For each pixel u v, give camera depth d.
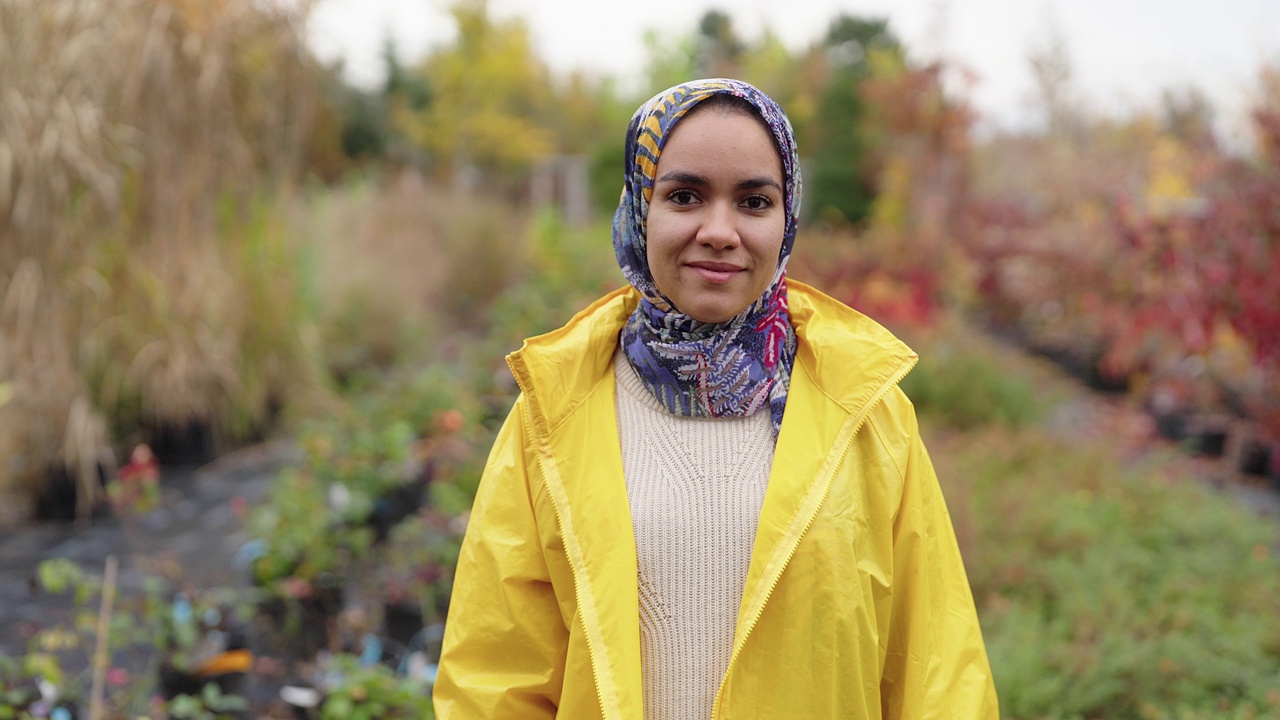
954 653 1.38
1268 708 2.81
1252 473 6.04
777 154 1.33
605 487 1.35
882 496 1.37
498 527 1.41
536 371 1.39
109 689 3.01
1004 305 11.35
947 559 1.42
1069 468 5.04
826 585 1.31
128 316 5.41
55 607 3.88
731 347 1.38
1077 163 10.09
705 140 1.28
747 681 1.32
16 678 2.88
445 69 21.03
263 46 5.89
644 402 1.42
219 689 3.05
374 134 21.28
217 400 6.01
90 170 4.69
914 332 7.39
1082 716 2.90
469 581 1.42
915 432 1.42
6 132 4.54
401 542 4.12
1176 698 2.90
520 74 22.03
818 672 1.30
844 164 18.59
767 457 1.38
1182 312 6.48
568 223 19.53
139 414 5.73
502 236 11.94
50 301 4.74
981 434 5.74
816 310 1.48
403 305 8.66
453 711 1.40
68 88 4.77
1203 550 4.02
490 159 22.34
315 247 7.41
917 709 1.35
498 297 11.16
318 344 6.91
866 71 23.39
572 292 9.48
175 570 3.77
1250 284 5.84
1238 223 5.98
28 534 4.79
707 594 1.35
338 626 3.65
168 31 5.38
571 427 1.40
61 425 4.93
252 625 3.71
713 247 1.28
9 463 4.86
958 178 14.21
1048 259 9.73
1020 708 2.78
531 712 1.40
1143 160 9.26
